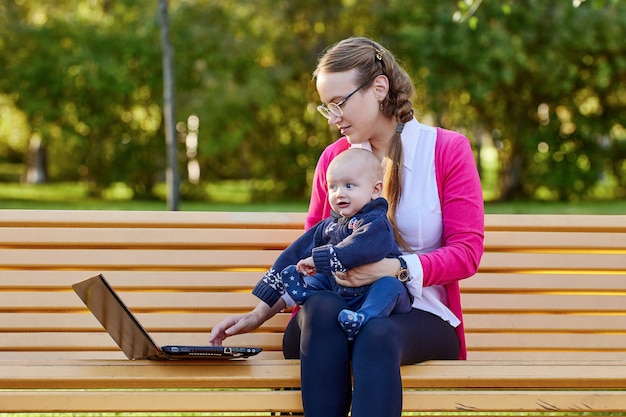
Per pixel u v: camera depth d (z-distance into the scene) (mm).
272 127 24219
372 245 3338
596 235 4082
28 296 3924
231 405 3090
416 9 22203
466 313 4047
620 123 23719
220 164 26188
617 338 4055
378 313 3191
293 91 23891
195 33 22531
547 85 22766
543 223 4086
